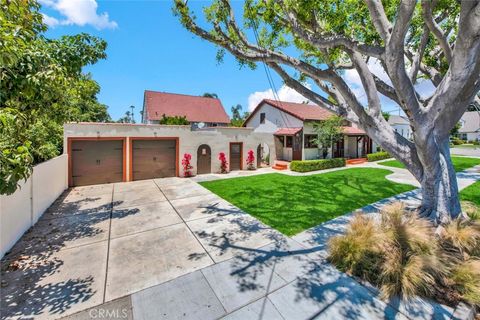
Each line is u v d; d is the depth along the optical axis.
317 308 2.85
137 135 11.16
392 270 3.22
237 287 3.25
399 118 34.47
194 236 4.95
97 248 4.39
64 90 4.11
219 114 28.80
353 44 4.01
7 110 2.77
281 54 5.04
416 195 8.29
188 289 3.20
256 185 10.11
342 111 5.22
